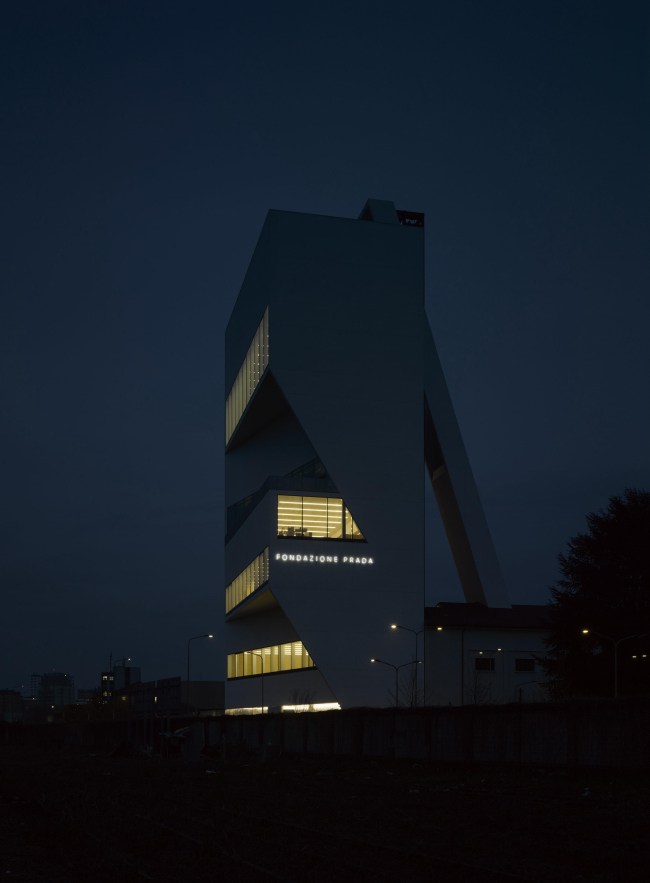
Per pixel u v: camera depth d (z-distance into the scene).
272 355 84.94
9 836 20.42
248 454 101.38
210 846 16.88
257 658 91.69
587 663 61.75
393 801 23.73
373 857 15.55
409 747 36.75
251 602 86.69
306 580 80.44
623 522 63.00
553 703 29.27
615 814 19.23
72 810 23.77
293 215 88.12
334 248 88.44
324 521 82.38
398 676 80.44
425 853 15.65
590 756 27.64
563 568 65.31
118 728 85.62
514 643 86.56
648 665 60.59
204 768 41.97
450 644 84.94
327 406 85.19
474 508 93.62
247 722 52.81
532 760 29.97
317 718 44.31
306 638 79.31
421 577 83.31
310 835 18.05
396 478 85.12
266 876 14.02
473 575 94.25
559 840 16.48
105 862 15.92
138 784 32.50
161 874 14.55
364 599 81.44
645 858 14.52
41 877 15.25
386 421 86.19
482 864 14.55
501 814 19.95
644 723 25.86
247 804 24.06
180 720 70.94
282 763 43.09
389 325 88.31
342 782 30.75
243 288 100.00
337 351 86.50
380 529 83.38
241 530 92.56
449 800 23.59
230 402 105.75
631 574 62.12
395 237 90.19
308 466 88.69
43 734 102.31
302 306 86.62
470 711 33.28
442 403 94.19
